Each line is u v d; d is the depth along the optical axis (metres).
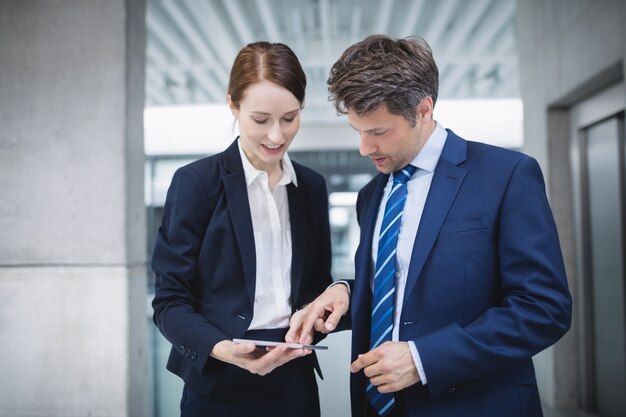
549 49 3.31
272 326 1.24
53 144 2.64
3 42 2.67
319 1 4.86
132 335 2.65
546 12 3.34
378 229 1.19
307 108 7.81
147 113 7.42
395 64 0.97
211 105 7.41
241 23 4.86
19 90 2.65
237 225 1.21
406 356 0.94
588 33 2.78
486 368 0.93
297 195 1.31
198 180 1.24
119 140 2.63
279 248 1.27
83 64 2.65
